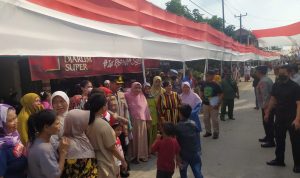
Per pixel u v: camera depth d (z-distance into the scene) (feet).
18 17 13.41
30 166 11.25
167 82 25.86
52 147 11.67
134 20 25.04
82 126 12.89
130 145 24.93
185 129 18.20
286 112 22.09
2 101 25.30
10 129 11.44
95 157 13.43
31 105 14.74
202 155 26.81
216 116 32.53
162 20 31.19
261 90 28.32
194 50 41.47
